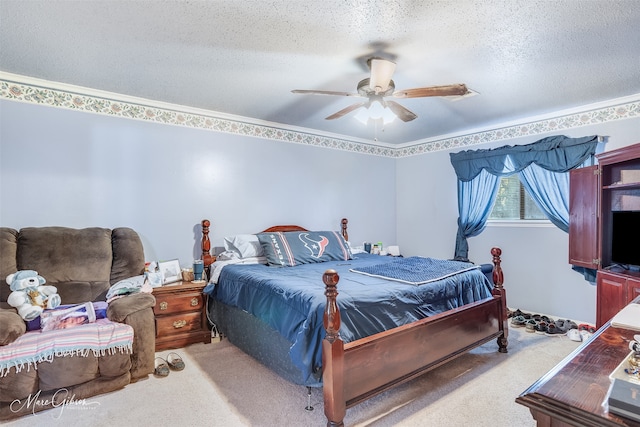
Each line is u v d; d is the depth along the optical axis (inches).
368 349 77.5
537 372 102.8
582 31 82.4
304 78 111.5
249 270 121.2
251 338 109.0
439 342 94.3
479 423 78.5
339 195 190.4
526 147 153.8
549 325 135.3
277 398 90.0
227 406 86.2
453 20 77.8
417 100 132.9
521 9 73.4
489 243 172.9
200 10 74.4
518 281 162.6
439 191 193.8
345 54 94.5
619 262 118.8
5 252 101.0
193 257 143.9
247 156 157.9
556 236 150.5
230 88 120.9
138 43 89.2
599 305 121.1
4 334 79.4
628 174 122.2
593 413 30.4
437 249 195.0
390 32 83.1
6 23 79.4
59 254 108.7
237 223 155.2
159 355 116.3
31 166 114.0
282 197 169.0
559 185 147.3
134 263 119.3
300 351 76.7
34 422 79.2
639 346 41.9
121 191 129.0
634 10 73.5
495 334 113.6
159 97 130.6
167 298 121.3
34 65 103.0
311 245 147.6
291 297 87.7
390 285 97.3
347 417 80.9
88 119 123.0
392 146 212.8
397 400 88.2
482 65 101.4
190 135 143.3
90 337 89.4
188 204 142.9
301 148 175.8
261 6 72.9
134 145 131.6
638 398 30.0
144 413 83.0
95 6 73.0
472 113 150.0
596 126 137.8
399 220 213.5
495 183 169.3
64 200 119.0
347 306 81.2
